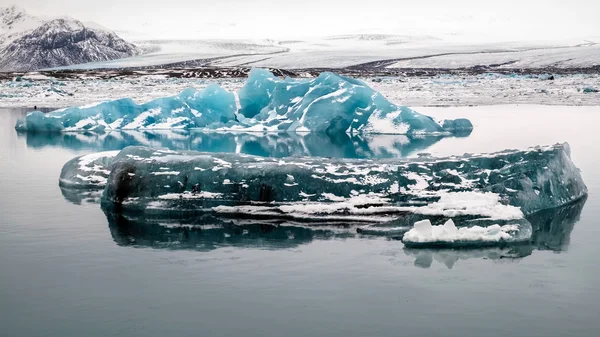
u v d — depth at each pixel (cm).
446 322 527
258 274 645
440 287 607
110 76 6594
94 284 620
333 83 2314
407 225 816
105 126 2381
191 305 565
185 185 969
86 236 798
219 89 2522
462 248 739
